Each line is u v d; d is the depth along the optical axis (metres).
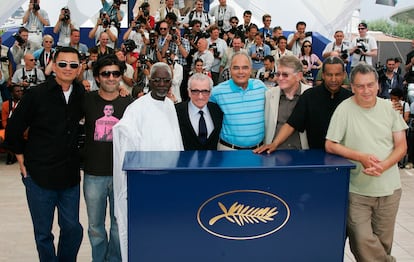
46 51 7.01
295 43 7.91
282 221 2.01
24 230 3.91
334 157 2.17
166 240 1.98
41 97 2.56
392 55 9.74
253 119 2.89
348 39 8.33
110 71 2.66
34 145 2.60
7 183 5.39
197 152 2.24
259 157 2.14
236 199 1.97
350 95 2.69
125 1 8.09
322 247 2.06
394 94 6.35
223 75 6.39
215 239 1.99
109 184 2.77
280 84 2.84
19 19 10.23
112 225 2.85
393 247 3.68
